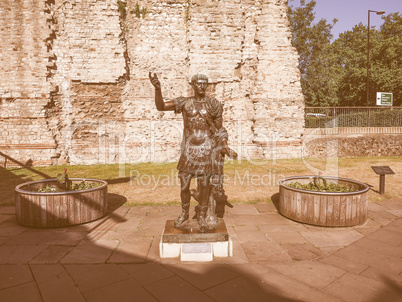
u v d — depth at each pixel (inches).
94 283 117.6
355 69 1283.2
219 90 502.9
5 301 104.9
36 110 448.5
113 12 463.8
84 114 473.7
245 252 148.7
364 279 120.6
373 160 490.9
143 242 162.4
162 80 495.8
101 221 199.9
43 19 447.8
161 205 240.1
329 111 609.3
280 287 114.3
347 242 161.9
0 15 438.3
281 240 165.5
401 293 109.8
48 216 182.1
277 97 499.8
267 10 495.5
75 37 457.7
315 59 1331.2
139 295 108.7
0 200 255.0
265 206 236.8
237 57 500.1
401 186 303.0
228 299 105.9
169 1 493.4
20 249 152.3
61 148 466.3
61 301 104.8
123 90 483.8
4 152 442.3
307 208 188.1
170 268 130.7
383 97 712.4
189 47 488.1
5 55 441.1
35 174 380.2
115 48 465.7
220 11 492.4
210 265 133.6
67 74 465.4
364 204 188.2
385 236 169.6
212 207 160.9
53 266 133.0
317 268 130.5
